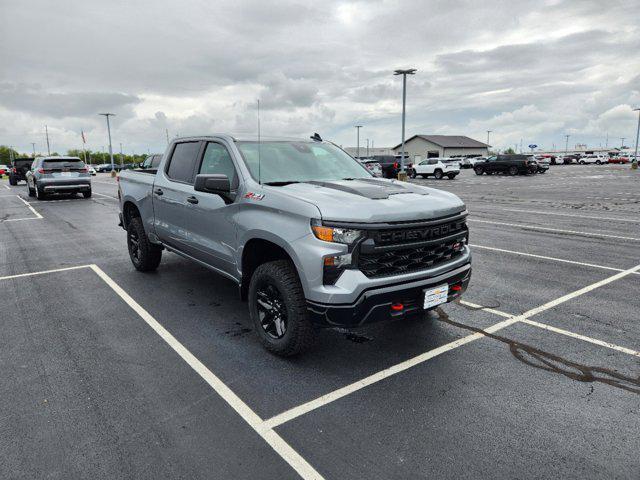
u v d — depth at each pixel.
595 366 3.64
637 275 6.23
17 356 3.82
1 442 2.68
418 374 3.51
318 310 3.25
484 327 4.43
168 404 3.09
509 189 22.59
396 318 3.39
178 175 5.16
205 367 3.62
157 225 5.60
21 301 5.26
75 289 5.70
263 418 2.92
